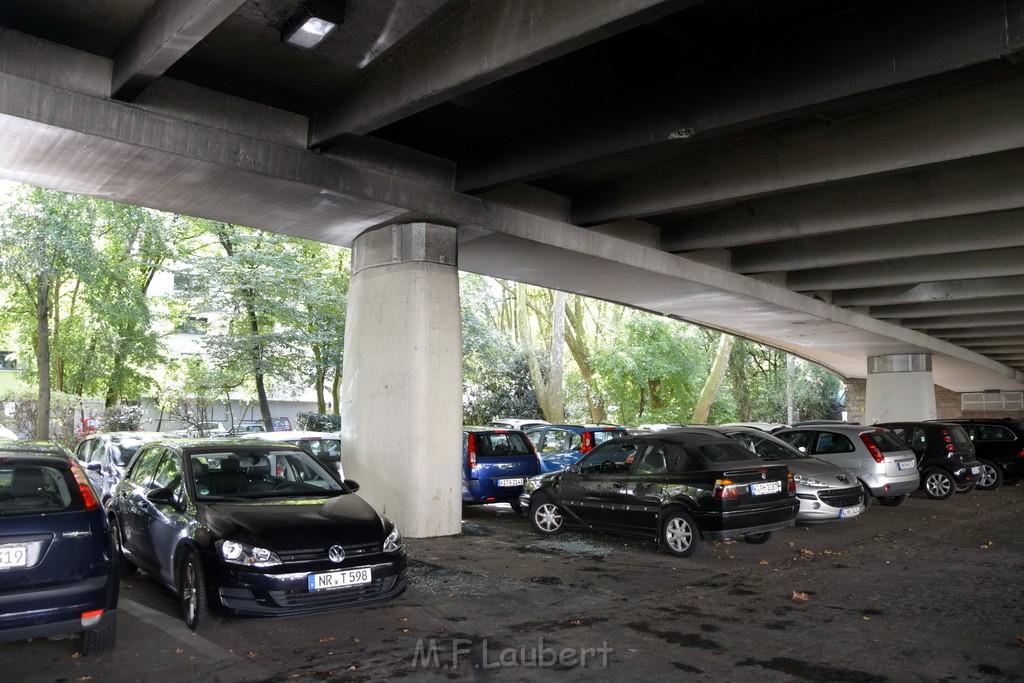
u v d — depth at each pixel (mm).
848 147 9562
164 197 10641
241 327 23422
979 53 6516
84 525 5211
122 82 8109
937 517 12977
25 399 26156
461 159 11547
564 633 6297
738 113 8023
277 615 5914
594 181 12609
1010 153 10445
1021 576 8414
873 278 16625
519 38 6926
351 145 10461
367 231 12203
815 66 7480
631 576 8367
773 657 5672
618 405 34375
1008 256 14703
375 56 8211
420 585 7961
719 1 7125
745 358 41750
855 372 33250
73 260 21656
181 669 5414
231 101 9414
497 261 14609
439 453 11305
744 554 9586
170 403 28500
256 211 11289
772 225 13102
